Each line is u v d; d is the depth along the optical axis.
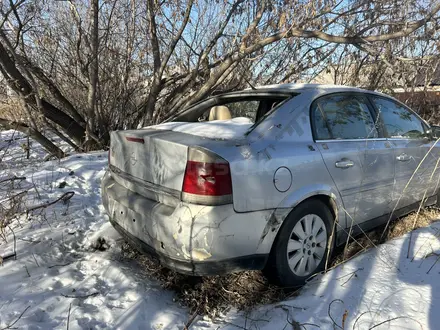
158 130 3.24
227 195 2.50
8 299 2.68
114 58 7.18
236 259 2.60
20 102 6.30
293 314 2.59
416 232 3.83
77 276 3.07
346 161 3.22
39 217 3.94
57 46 7.12
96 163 5.69
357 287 2.89
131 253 3.46
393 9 5.62
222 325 2.55
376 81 8.15
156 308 2.70
